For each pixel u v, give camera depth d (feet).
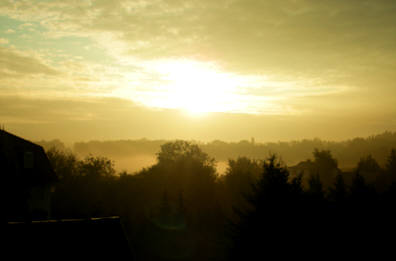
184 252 145.38
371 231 102.12
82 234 51.16
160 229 164.55
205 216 182.70
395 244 99.25
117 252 49.70
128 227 165.27
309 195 97.50
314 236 88.33
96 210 164.76
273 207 86.79
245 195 97.14
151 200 187.32
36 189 104.27
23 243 47.37
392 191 114.32
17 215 90.79
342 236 96.32
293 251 84.53
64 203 173.37
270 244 84.58
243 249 87.51
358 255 95.50
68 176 191.21
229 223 98.12
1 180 92.73
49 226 51.42
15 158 102.06
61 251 47.55
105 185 192.75
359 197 111.45
